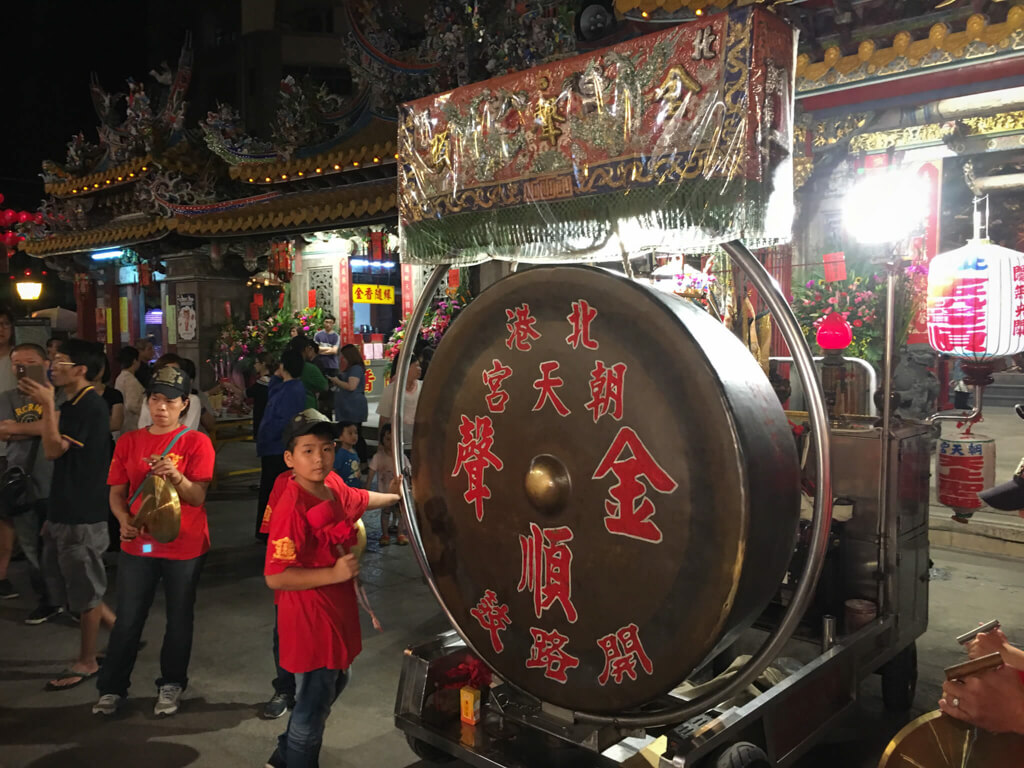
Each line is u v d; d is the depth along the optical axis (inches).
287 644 104.7
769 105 81.4
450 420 99.4
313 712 106.3
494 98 100.7
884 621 122.8
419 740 115.7
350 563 104.7
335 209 397.1
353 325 607.5
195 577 143.3
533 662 92.2
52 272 922.1
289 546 103.0
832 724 108.0
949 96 230.1
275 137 405.7
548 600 89.8
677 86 84.6
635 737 100.7
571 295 86.0
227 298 553.9
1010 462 320.2
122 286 684.1
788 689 98.2
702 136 83.0
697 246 96.1
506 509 93.4
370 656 168.6
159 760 126.6
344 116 386.9
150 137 484.1
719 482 75.6
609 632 84.8
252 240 499.5
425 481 102.8
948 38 210.2
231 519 290.7
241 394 518.6
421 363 249.1
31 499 184.4
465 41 285.7
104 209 601.6
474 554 97.6
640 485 81.1
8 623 188.5
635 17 226.4
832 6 219.9
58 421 152.9
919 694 147.9
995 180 399.2
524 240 100.0
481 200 103.3
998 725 69.3
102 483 155.5
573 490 86.6
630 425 81.7
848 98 241.0
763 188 81.5
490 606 96.1
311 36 1092.5
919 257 246.4
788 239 91.8
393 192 373.4
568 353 86.9
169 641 141.9
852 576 132.2
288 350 252.1
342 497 112.3
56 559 156.3
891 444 126.5
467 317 96.3
